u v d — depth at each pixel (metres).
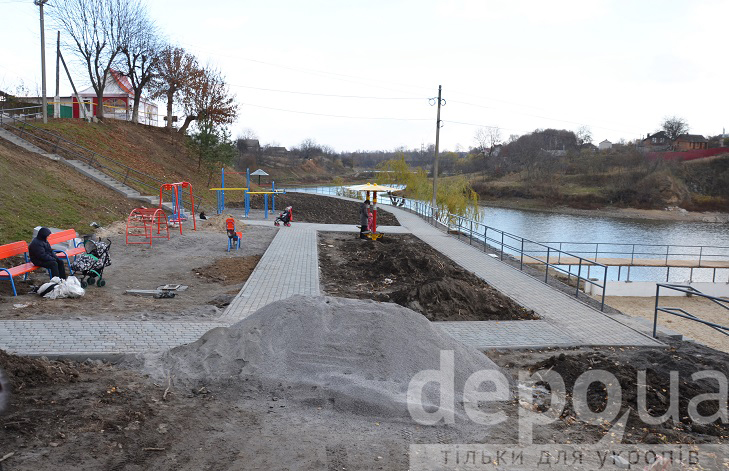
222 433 5.12
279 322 7.25
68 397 5.52
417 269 14.95
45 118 31.59
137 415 5.27
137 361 6.91
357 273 14.99
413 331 7.19
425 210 38.16
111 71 45.53
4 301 9.86
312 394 6.04
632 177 80.50
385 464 4.72
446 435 5.41
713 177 80.38
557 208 74.81
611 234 51.84
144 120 52.97
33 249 10.97
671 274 27.72
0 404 5.12
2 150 21.91
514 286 14.11
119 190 25.20
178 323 9.02
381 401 5.84
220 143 41.09
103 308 9.94
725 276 27.36
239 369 6.53
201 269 14.48
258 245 19.22
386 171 52.50
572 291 14.16
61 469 4.23
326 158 131.88
